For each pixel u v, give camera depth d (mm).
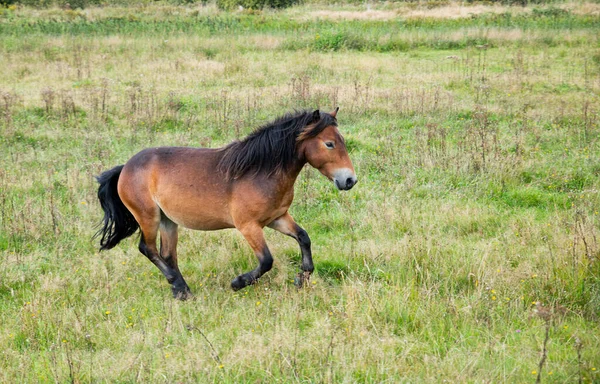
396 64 22188
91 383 5637
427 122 14539
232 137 14078
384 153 12445
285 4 40719
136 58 23188
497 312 6637
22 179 11438
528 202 10266
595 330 6242
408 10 36438
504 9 35594
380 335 6352
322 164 7078
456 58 23062
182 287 7648
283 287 7516
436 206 9984
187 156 7500
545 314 6180
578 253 7492
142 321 6871
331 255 8406
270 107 16156
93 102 16328
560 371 5496
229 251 8648
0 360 6168
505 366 5629
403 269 7684
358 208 10164
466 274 7512
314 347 6035
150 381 5660
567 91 17953
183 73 20625
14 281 7957
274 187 7102
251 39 26516
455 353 5914
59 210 10008
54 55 23734
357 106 15828
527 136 13391
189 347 6148
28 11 38156
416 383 5480
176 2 43531
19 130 14461
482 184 10797
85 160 12414
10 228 9359
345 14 36375
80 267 8344
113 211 7961
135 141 13789
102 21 30656
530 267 7406
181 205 7391
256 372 5738
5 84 19453
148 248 7789
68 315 6945
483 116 14000
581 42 25250
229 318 6867
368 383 5539
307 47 25359
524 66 21156
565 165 11555
